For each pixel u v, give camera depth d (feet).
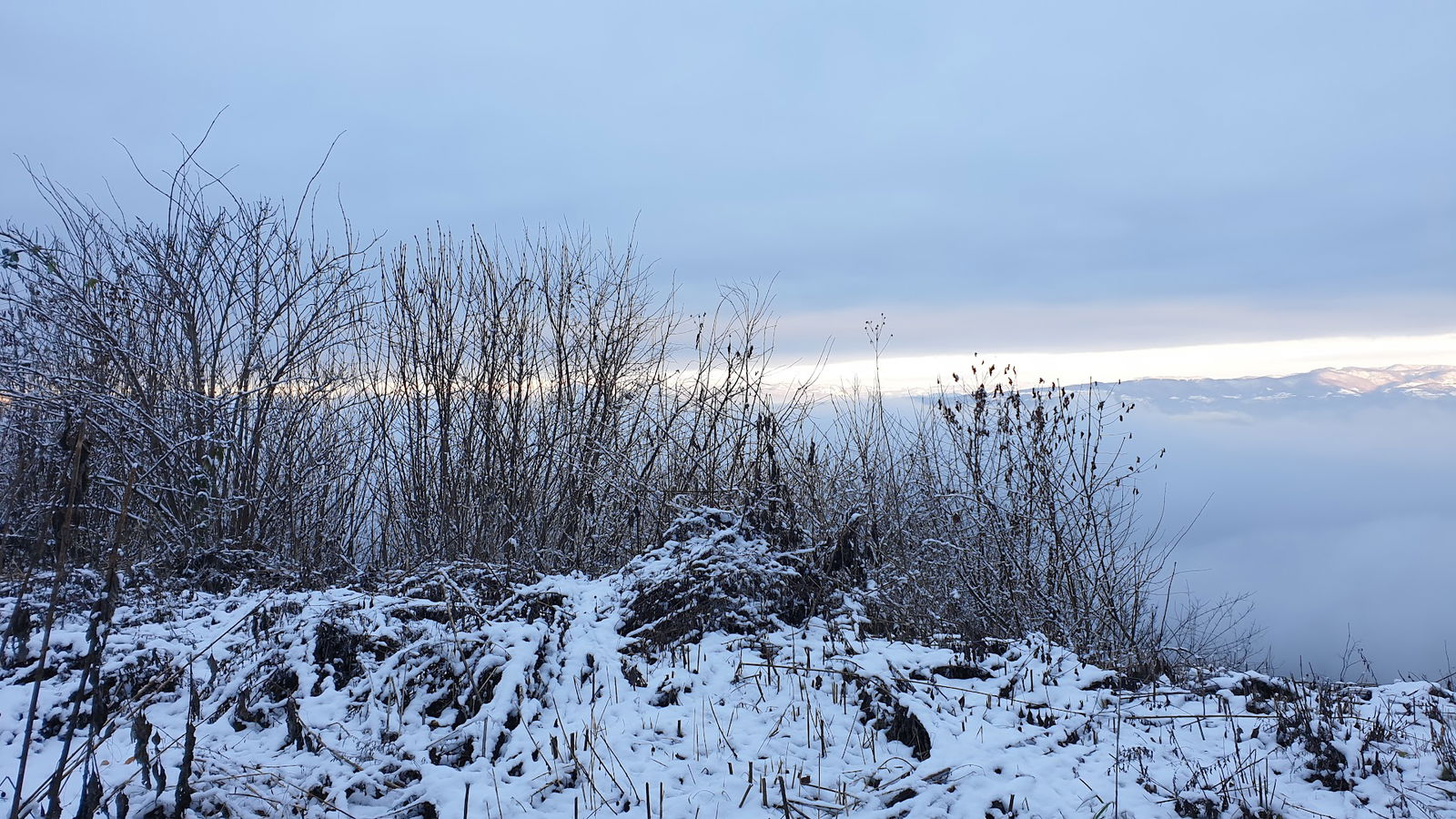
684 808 12.32
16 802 10.03
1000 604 28.68
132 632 16.93
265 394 28.66
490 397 33.68
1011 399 30.37
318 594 19.03
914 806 12.46
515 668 15.75
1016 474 29.94
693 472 29.99
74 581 17.78
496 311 34.55
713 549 20.62
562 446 34.09
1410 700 16.67
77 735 13.74
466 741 13.97
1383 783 13.04
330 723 14.49
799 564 21.25
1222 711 16.31
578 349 34.83
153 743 13.23
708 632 19.67
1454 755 13.67
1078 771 13.64
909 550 30.19
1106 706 16.51
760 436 28.63
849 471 30.48
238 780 12.39
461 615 18.94
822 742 14.34
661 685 16.48
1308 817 12.21
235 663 16.22
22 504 19.13
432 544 32.12
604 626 19.15
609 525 31.53
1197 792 12.60
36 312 25.39
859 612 21.02
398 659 16.07
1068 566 28.27
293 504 29.53
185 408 26.89
